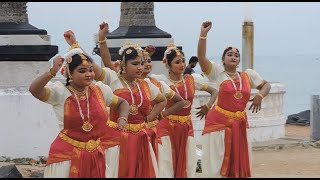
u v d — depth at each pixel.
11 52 17.03
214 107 13.17
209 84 13.48
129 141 11.10
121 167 11.11
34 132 17.00
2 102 16.81
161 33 19.95
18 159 16.88
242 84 13.04
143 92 11.21
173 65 12.81
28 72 17.20
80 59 9.78
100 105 9.96
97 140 10.04
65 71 9.87
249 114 21.22
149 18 20.14
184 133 12.81
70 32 10.30
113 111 11.10
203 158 13.16
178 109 12.11
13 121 16.88
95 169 9.93
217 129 13.02
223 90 12.97
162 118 12.20
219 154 13.05
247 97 13.10
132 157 11.10
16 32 17.16
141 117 11.24
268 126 21.72
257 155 18.67
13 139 16.89
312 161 17.42
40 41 17.23
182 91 12.76
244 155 13.13
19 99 16.91
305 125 28.20
